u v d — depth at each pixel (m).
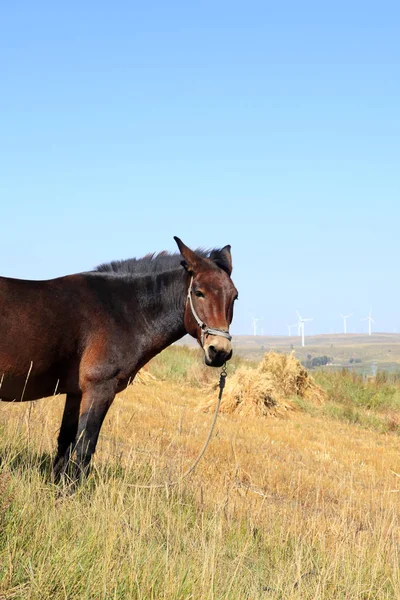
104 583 4.33
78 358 6.71
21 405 9.06
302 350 190.50
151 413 15.03
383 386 25.88
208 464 10.27
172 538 5.80
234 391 18.66
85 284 6.89
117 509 5.68
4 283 6.47
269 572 6.09
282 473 10.98
